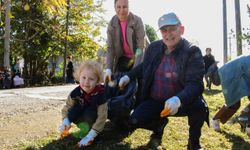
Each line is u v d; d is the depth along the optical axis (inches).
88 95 101.7
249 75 125.4
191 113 100.9
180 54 99.3
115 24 129.0
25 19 671.1
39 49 737.6
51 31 721.6
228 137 127.4
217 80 311.4
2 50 657.0
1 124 130.1
